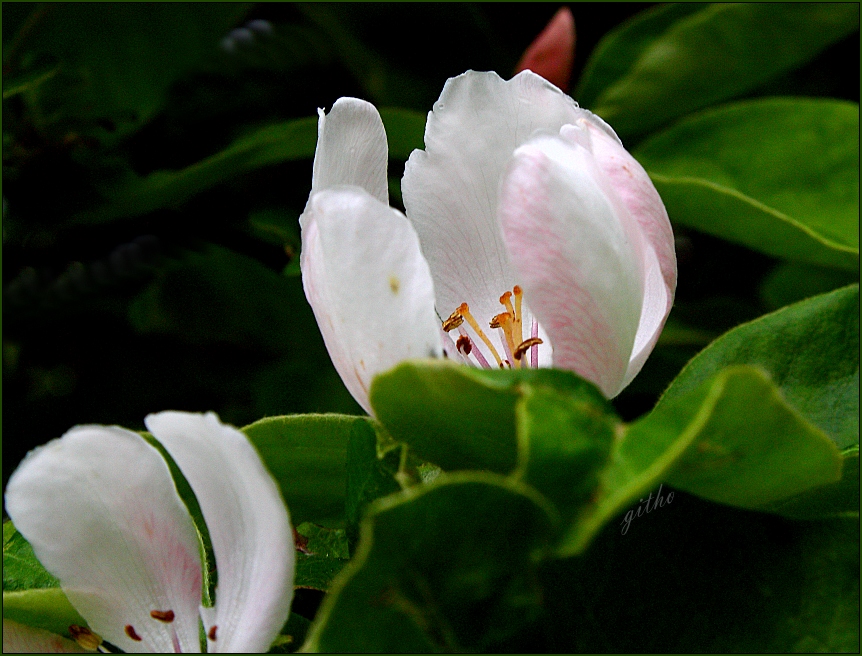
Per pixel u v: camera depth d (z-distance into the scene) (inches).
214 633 9.3
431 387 9.0
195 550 9.6
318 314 9.7
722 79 13.8
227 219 13.0
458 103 10.6
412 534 8.6
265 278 13.0
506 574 8.8
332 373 12.8
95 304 13.0
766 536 9.7
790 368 10.6
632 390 12.3
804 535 9.7
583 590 9.6
